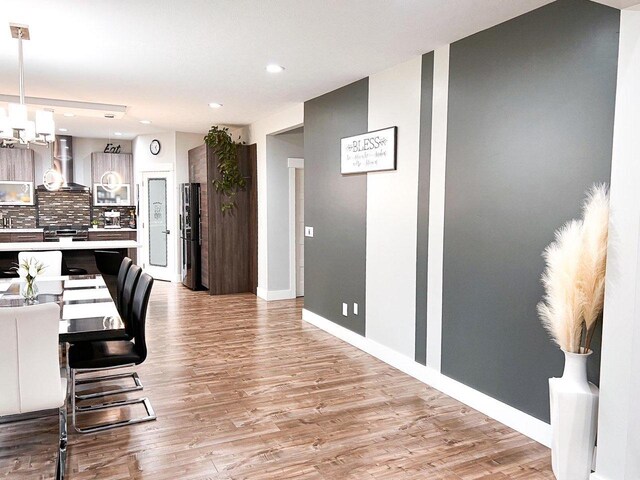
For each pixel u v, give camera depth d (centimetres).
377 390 368
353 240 478
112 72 437
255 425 307
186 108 608
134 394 355
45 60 399
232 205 738
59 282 422
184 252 803
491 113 318
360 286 468
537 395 291
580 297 237
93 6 289
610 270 226
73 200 954
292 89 501
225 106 596
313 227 555
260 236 716
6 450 275
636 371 218
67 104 562
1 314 217
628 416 222
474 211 334
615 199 224
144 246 903
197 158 774
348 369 413
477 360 335
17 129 346
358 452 275
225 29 326
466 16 300
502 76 309
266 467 258
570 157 268
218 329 538
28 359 227
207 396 353
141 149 891
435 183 368
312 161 552
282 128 633
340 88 490
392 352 423
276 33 334
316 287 554
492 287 321
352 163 469
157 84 481
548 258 258
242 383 379
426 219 379
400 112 404
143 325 309
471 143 335
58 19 310
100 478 245
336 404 341
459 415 325
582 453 239
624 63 219
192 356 443
